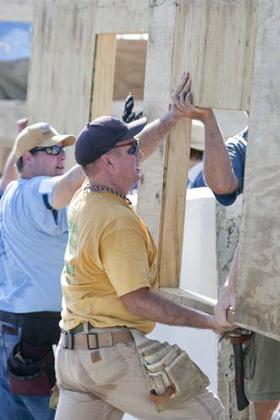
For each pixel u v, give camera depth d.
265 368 9.12
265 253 7.62
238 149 9.44
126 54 22.45
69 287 8.59
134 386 8.38
